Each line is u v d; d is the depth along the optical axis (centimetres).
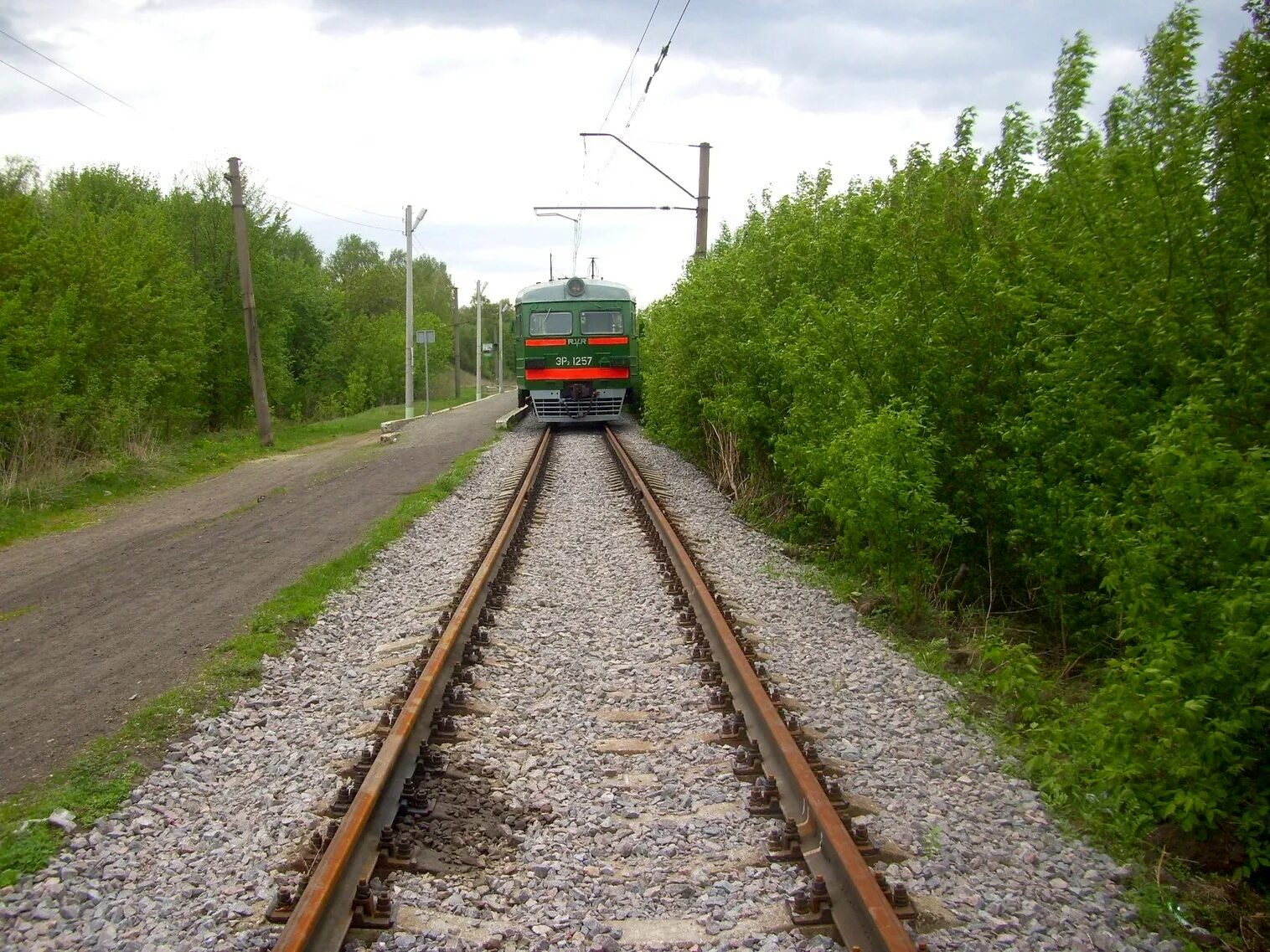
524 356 2577
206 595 931
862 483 799
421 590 926
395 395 6272
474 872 410
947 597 866
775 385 1294
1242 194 538
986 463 822
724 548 1081
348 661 725
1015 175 890
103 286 2038
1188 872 433
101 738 571
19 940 370
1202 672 429
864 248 1178
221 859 424
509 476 1702
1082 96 756
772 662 676
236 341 3344
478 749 533
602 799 474
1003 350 838
